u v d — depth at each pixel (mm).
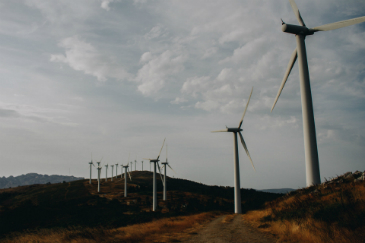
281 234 16031
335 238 11359
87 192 140625
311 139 23344
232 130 62250
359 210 13359
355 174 22141
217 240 16625
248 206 88312
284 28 26156
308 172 23234
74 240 17812
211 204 93625
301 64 25797
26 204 80750
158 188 155250
